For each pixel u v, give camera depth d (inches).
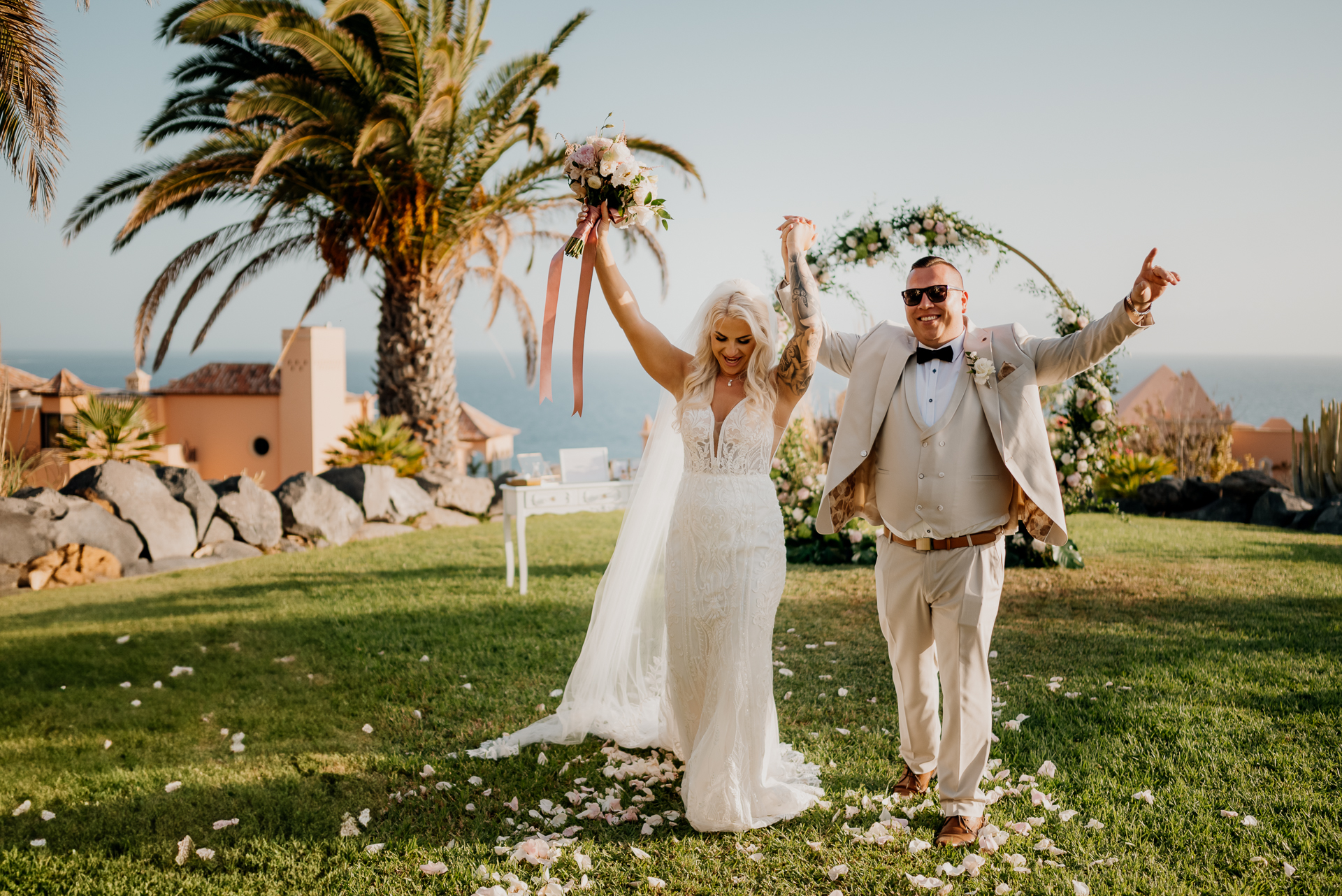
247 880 107.8
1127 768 131.8
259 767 141.7
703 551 125.0
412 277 529.7
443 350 554.3
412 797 130.1
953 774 116.1
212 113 479.8
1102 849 109.7
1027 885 101.8
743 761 120.3
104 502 345.4
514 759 144.3
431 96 407.2
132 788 134.3
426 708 170.1
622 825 121.5
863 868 107.6
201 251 515.8
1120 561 306.5
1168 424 638.5
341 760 144.3
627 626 154.3
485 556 353.1
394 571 323.0
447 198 498.6
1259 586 260.7
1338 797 119.5
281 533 398.6
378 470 462.9
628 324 136.8
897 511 121.6
